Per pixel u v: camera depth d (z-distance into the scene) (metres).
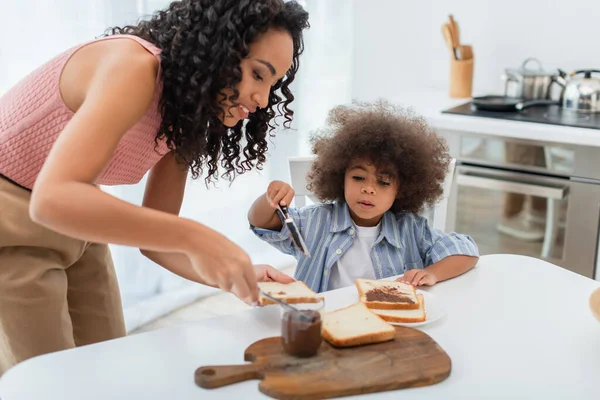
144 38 1.22
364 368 1.02
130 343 1.10
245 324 1.18
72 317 1.53
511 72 2.82
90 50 1.19
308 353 1.04
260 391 0.97
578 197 2.41
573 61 2.88
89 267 1.51
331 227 1.69
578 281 1.42
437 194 1.75
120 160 1.29
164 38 1.18
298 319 1.03
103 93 1.02
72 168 0.94
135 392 0.96
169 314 2.75
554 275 1.45
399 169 1.64
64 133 0.98
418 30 3.19
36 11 2.12
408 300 1.25
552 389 1.01
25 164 1.28
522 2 2.93
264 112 1.40
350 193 1.63
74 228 0.93
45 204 0.92
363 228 1.70
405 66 3.27
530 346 1.13
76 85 1.18
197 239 0.98
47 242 1.33
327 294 1.34
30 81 1.25
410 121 1.75
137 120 1.06
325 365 1.02
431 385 1.00
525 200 2.51
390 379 0.99
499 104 2.64
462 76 2.91
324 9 3.09
